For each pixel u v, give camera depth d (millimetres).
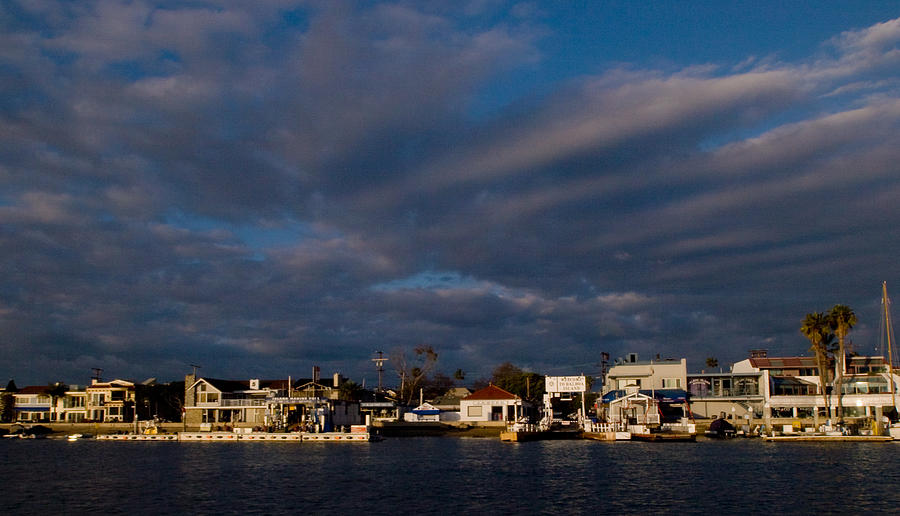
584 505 43938
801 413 117812
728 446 90062
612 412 116000
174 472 63719
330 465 69312
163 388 158750
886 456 72188
